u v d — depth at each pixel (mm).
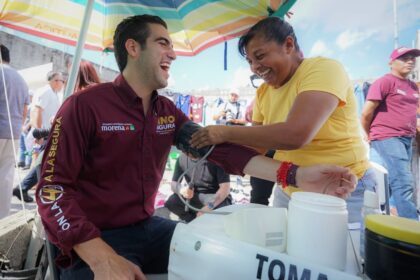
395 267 428
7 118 2229
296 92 1047
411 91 2250
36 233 1343
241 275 512
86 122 865
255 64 1060
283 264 488
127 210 955
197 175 2004
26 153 4379
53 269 888
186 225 665
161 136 1047
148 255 983
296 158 1130
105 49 2047
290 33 1038
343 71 998
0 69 2215
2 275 1166
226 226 628
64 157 814
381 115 2305
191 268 575
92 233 713
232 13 1639
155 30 974
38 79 5258
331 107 917
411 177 2262
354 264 565
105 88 939
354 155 1067
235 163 985
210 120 5863
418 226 448
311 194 587
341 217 518
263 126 929
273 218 602
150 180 1002
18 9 1688
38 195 785
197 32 1861
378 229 461
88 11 1365
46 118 3330
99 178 915
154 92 1035
